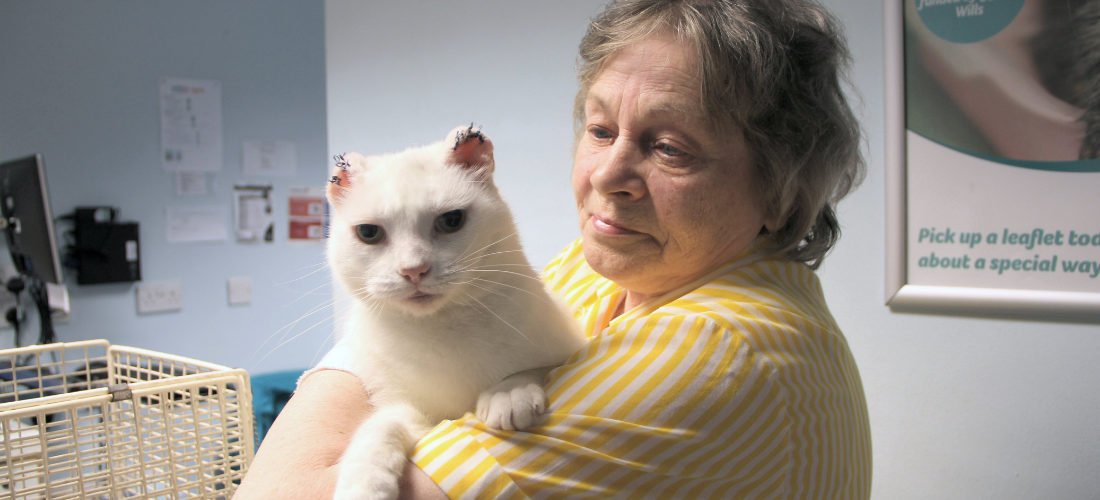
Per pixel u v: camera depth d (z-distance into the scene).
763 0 0.85
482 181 1.06
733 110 0.82
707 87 0.80
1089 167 1.21
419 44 2.30
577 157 0.98
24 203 2.26
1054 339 1.28
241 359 3.61
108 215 3.08
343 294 1.13
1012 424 1.33
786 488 0.77
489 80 2.08
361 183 1.05
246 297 3.61
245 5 3.51
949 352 1.40
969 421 1.38
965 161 1.34
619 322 0.93
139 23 3.16
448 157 1.07
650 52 0.84
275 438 0.83
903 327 1.46
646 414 0.71
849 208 1.51
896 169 1.41
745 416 0.72
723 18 0.81
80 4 2.98
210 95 3.40
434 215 0.97
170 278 3.34
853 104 1.47
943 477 1.42
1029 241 1.28
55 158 2.95
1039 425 1.31
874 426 1.51
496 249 0.99
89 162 3.05
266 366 3.71
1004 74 1.27
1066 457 1.28
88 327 3.08
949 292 1.37
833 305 1.56
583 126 1.08
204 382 1.03
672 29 0.83
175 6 3.27
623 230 0.89
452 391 0.91
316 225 3.87
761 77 0.81
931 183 1.38
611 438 0.70
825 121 0.88
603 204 0.89
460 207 0.98
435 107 2.27
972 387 1.38
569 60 1.83
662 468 0.71
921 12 1.35
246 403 1.08
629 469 0.70
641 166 0.86
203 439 1.05
